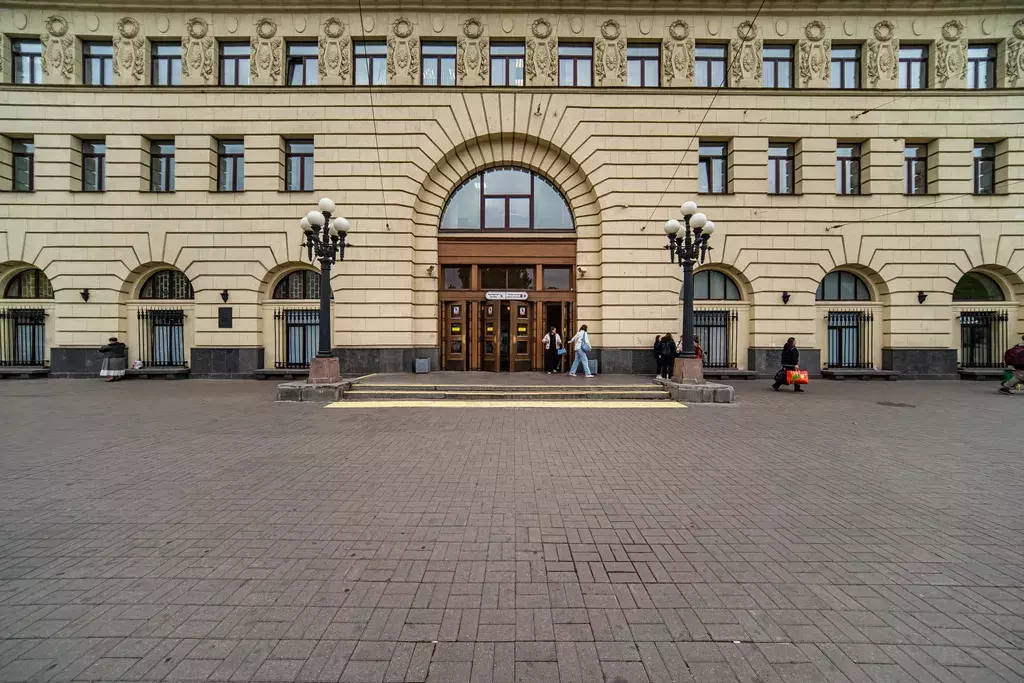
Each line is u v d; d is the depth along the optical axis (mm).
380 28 15594
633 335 15578
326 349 11992
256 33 15617
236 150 16188
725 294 16375
